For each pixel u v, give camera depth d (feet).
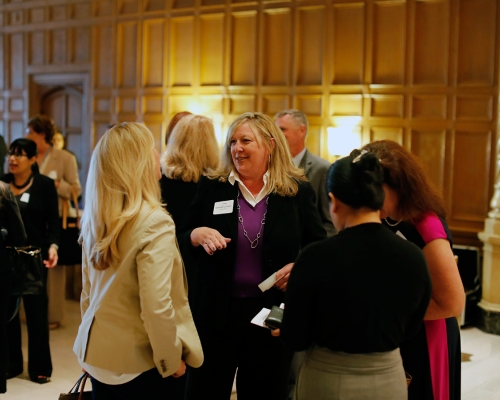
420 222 6.08
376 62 19.02
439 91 18.12
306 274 4.95
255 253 7.42
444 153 18.15
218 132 21.59
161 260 5.56
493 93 17.44
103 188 5.68
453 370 6.56
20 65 26.40
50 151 15.84
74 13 24.88
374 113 19.10
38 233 12.01
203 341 7.50
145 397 5.76
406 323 5.17
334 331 4.94
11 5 26.30
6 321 10.18
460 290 5.83
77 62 24.82
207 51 21.84
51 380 12.01
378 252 4.94
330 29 19.45
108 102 24.17
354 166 5.04
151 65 23.15
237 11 21.04
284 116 12.26
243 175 7.62
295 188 7.63
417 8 18.34
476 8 17.58
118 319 5.65
